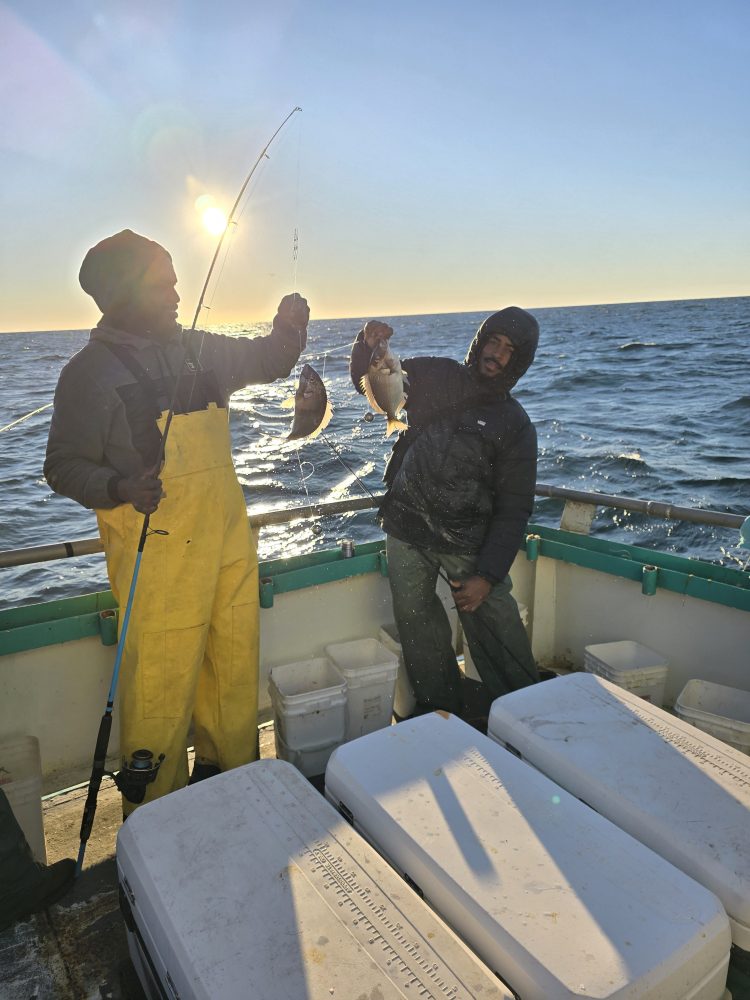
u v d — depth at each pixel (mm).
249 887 1604
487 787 1901
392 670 3217
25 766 2604
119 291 2416
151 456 2434
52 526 10516
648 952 1405
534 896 1542
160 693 2527
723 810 1848
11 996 1963
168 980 1519
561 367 31953
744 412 18094
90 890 2379
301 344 2934
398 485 3299
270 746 3365
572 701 2365
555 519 10828
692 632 3463
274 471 11680
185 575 2480
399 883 1604
